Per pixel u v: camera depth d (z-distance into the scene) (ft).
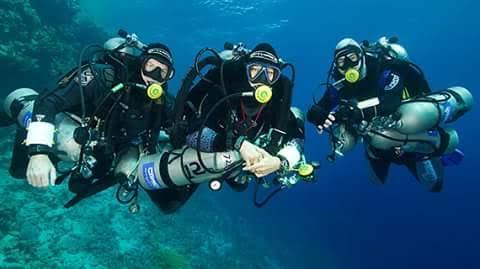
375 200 141.08
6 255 28.66
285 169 8.49
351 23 149.69
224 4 123.75
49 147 8.10
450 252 118.52
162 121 10.12
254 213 77.36
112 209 40.47
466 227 138.31
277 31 142.41
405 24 154.10
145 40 131.34
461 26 155.02
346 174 160.15
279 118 8.57
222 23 130.93
